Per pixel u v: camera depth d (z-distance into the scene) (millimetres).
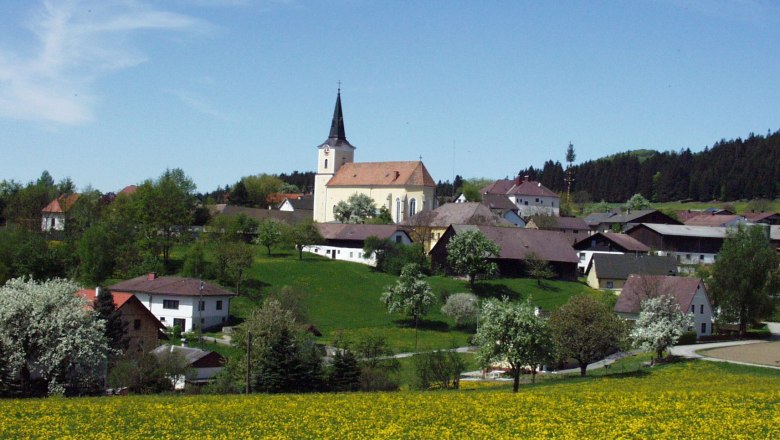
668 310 91375
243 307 114750
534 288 136250
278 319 74188
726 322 115125
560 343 79125
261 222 167000
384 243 146500
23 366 64750
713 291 114750
